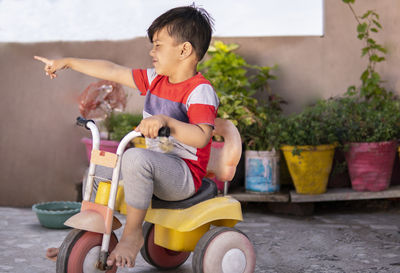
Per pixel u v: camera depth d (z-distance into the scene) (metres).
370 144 4.21
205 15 2.37
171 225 2.27
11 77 4.88
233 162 2.50
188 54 2.27
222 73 4.80
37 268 2.86
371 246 3.41
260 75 4.89
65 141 4.91
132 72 2.52
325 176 4.30
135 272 2.83
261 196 4.31
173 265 2.90
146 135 2.02
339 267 2.95
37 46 4.91
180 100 2.24
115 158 2.12
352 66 4.99
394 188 4.43
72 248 2.17
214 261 2.26
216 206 2.29
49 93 4.90
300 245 3.43
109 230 2.14
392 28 4.94
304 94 5.02
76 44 4.96
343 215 4.40
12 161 4.88
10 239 3.50
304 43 5.01
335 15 4.98
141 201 2.12
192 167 2.28
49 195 4.89
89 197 2.22
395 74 4.96
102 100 4.40
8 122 4.88
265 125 4.43
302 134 4.12
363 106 4.61
